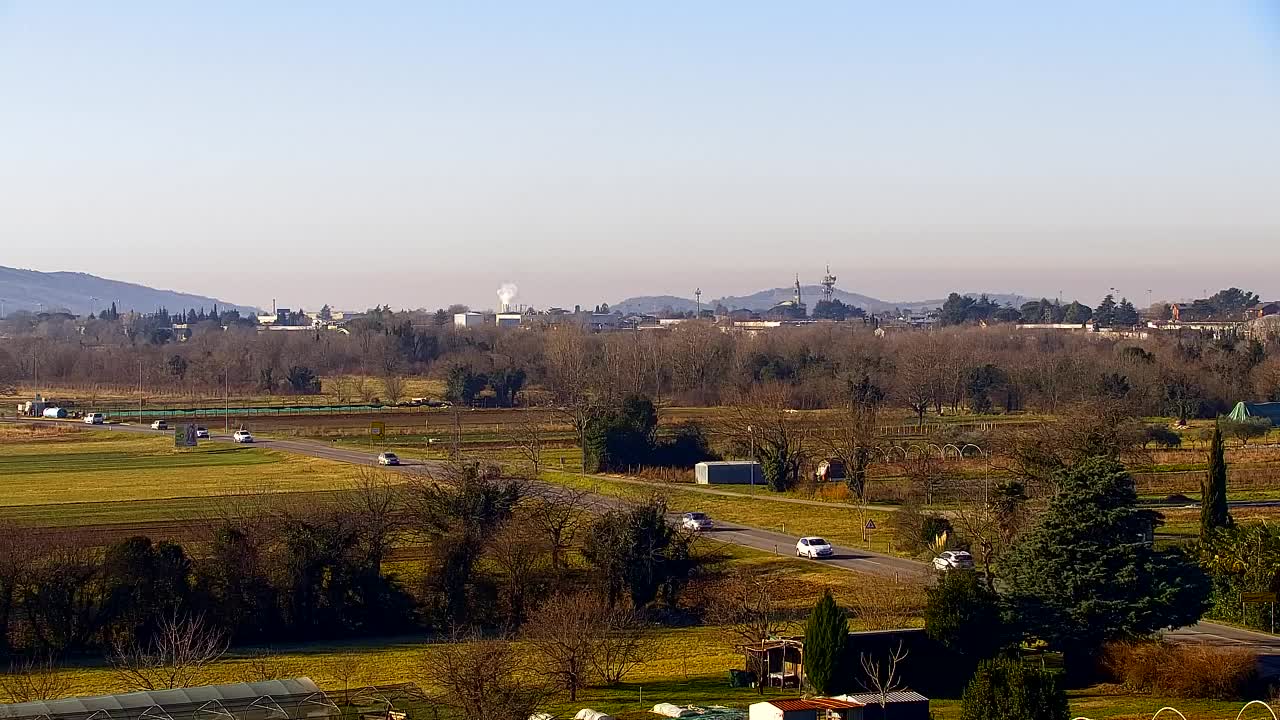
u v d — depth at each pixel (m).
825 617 57.31
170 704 46.06
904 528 92.56
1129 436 115.75
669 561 80.31
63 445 167.62
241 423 191.75
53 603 70.00
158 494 118.19
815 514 110.19
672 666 65.00
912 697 52.41
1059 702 46.28
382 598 77.12
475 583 77.88
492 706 51.00
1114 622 61.72
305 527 76.81
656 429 149.25
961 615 59.19
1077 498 62.84
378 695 54.31
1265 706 54.03
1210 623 72.31
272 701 47.00
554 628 60.53
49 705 45.47
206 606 73.31
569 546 85.94
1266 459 132.38
